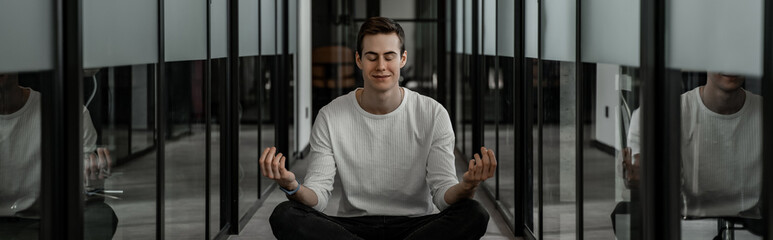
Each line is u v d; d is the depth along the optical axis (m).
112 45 3.03
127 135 3.25
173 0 3.98
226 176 5.46
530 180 5.09
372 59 2.81
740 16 1.95
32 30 2.37
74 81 2.64
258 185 6.58
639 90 2.67
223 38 5.34
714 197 2.14
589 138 3.47
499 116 6.18
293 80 9.09
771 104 1.80
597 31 3.31
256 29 6.43
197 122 4.58
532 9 4.92
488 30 6.88
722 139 2.10
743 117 1.97
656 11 2.56
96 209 2.87
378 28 2.80
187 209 4.35
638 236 2.74
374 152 2.93
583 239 3.64
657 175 2.60
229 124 5.47
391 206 2.97
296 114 9.59
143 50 3.47
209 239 4.90
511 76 5.50
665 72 2.52
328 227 2.77
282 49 8.29
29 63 2.35
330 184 2.94
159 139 3.72
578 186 3.67
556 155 4.21
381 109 2.91
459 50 9.77
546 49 4.46
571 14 3.81
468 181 2.65
